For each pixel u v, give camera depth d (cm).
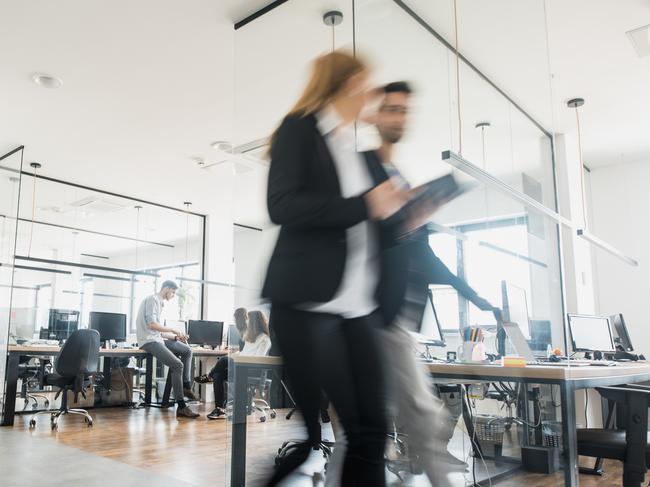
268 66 272
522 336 244
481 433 155
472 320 167
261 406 164
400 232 132
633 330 534
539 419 177
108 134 490
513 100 301
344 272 118
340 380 115
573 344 373
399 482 121
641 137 496
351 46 234
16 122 463
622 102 424
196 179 621
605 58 360
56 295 681
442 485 135
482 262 188
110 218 716
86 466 303
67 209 683
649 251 537
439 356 141
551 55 356
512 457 171
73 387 475
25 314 654
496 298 223
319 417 118
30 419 500
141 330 562
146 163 568
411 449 126
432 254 144
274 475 128
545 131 345
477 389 155
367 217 124
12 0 299
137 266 744
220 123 467
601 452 183
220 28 321
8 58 361
